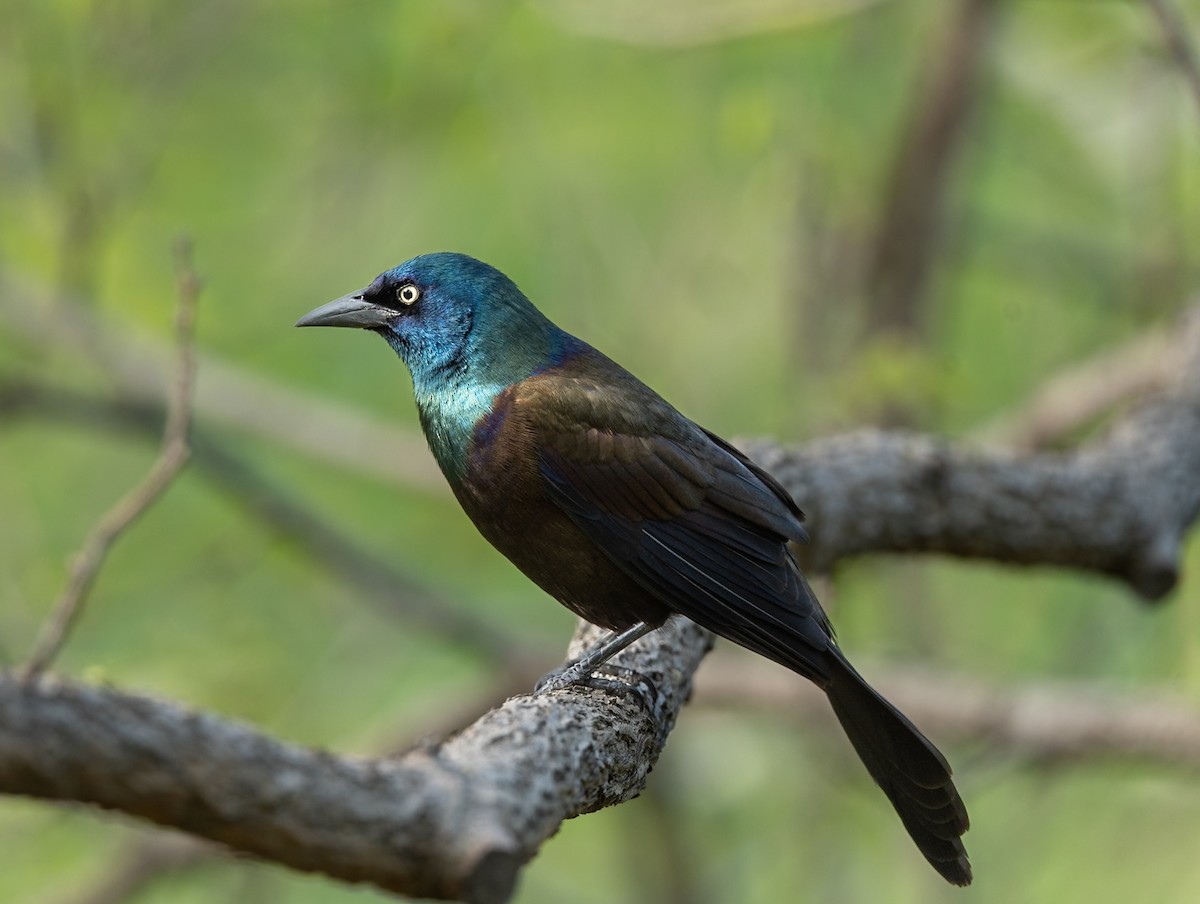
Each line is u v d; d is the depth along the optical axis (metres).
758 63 14.03
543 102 13.95
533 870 15.71
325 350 14.36
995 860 13.47
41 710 4.20
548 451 7.95
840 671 7.15
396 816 4.55
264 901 13.53
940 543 9.20
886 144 14.66
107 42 13.01
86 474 14.16
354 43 13.62
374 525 14.95
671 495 7.85
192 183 13.84
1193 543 13.32
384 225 14.19
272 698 13.86
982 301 15.89
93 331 13.47
